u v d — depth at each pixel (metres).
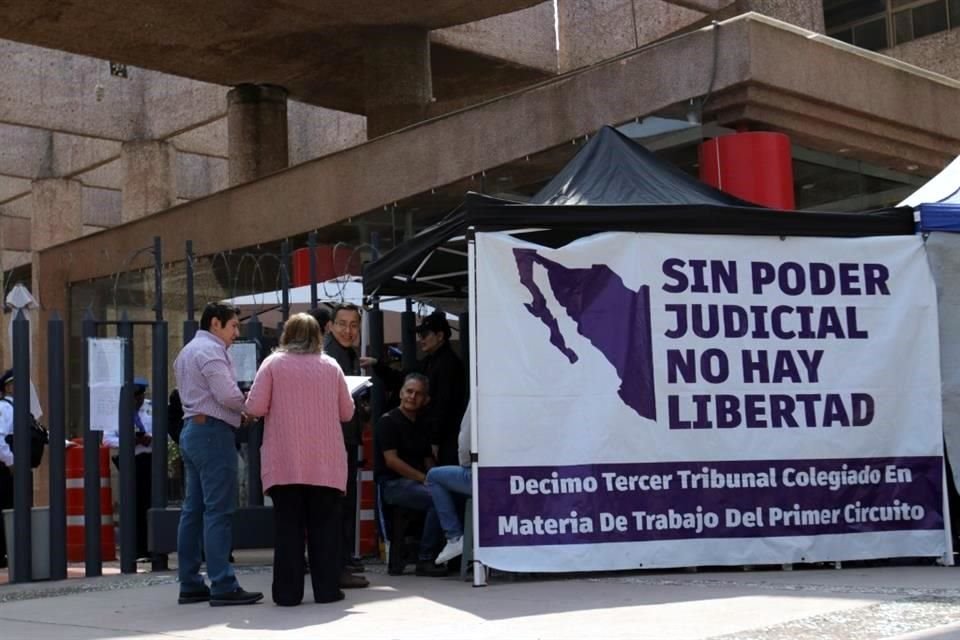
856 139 15.37
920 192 10.11
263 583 8.82
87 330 10.32
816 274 8.49
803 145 15.23
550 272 8.03
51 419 10.14
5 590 9.42
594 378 8.03
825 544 8.28
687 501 8.10
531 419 7.91
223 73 25.62
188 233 20.95
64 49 23.94
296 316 7.44
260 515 10.02
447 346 9.36
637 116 14.81
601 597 7.13
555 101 15.79
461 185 17.19
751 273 8.38
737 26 13.84
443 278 10.41
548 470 7.91
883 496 8.43
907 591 7.06
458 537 8.38
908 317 8.60
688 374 8.19
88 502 10.21
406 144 17.80
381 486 9.14
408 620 6.62
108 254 22.22
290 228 19.38
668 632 5.85
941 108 16.20
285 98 26.83
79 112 29.47
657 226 8.26
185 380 7.54
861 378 8.48
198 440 7.48
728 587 7.41
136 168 30.02
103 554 12.04
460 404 9.27
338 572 7.50
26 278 44.59
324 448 7.33
